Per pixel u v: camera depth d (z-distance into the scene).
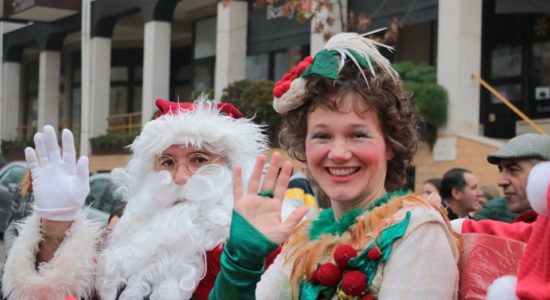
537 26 12.59
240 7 14.68
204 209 3.00
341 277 1.84
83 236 2.97
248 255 1.88
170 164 3.14
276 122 11.88
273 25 14.07
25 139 22.91
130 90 23.25
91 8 19.42
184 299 2.86
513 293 1.65
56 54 22.58
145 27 17.20
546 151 3.59
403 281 1.73
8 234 4.60
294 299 1.97
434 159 10.20
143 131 3.19
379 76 1.96
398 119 1.96
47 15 20.27
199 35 19.11
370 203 1.98
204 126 3.08
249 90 12.38
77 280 2.94
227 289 1.91
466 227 2.32
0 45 24.53
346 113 1.93
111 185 7.19
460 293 1.95
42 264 2.95
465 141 9.85
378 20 11.57
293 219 1.92
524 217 2.99
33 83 26.42
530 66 12.65
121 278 2.97
